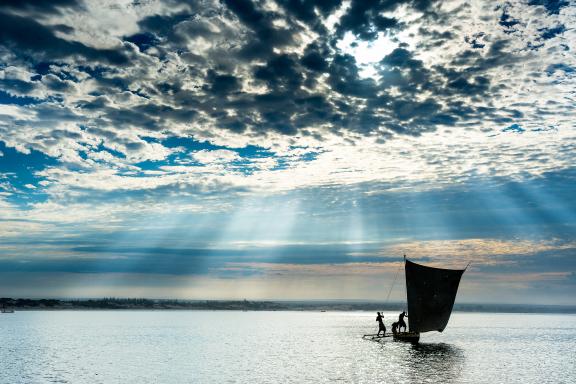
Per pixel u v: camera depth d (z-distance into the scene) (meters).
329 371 46.59
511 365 53.31
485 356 62.16
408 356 59.81
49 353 64.50
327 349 71.12
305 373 45.41
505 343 87.94
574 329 163.88
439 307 65.56
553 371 49.03
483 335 115.69
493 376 44.59
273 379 42.06
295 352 67.12
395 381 40.78
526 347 79.75
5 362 54.00
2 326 147.12
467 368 49.31
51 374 44.72
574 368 51.62
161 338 96.94
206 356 61.44
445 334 119.00
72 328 136.88
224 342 87.12
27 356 60.59
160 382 40.50
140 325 162.50
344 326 178.38
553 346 83.12
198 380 41.59
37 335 104.50
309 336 108.50
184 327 151.88
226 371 47.03
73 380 41.47
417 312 68.25
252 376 43.78
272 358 58.97
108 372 46.09
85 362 54.09
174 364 52.56
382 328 84.56
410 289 68.75
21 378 42.50
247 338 99.88
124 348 72.69
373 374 44.50
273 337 104.00
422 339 95.50
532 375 46.06
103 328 138.00
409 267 68.75
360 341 87.31
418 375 44.00
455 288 63.94
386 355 61.06
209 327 154.62
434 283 66.06
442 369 48.12
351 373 45.25
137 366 50.72
